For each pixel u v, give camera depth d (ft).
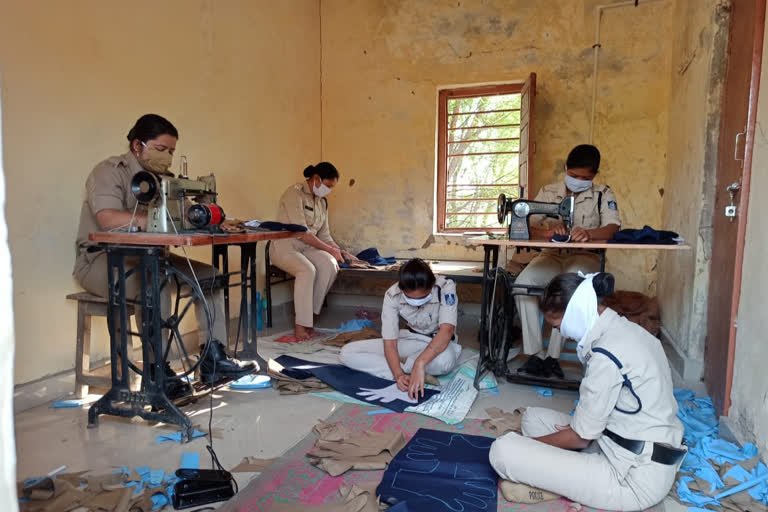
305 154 17.42
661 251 14.20
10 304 1.74
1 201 1.71
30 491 6.03
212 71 12.94
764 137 7.07
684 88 12.45
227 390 9.67
